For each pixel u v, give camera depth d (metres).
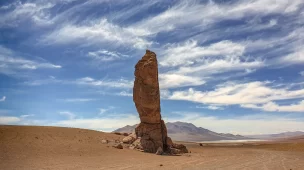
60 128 45.66
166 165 26.14
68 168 22.41
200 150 50.28
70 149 32.31
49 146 32.31
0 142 30.84
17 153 27.36
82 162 25.78
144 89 41.56
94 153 31.97
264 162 29.77
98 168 23.02
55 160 25.91
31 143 32.47
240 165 26.92
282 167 25.66
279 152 45.75
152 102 41.16
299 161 30.95
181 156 36.41
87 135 43.78
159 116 41.69
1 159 24.52
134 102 42.97
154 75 41.59
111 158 29.70
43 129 42.03
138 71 42.31
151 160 30.03
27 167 22.16
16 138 33.69
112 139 44.44
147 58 42.34
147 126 41.44
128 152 35.66
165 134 43.59
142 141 40.03
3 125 40.81
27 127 41.66
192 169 23.67
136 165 25.48
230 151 48.78
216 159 32.69
